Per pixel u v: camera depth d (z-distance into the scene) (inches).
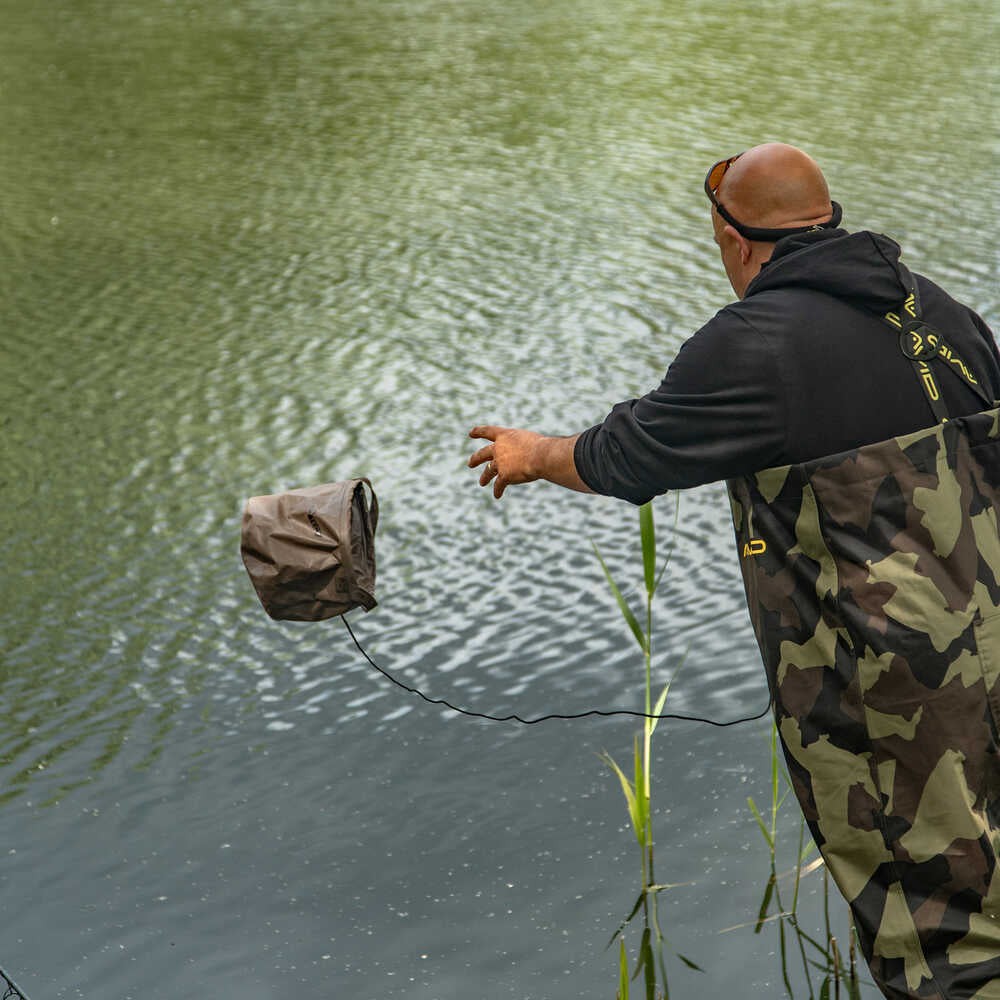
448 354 350.0
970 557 85.4
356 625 215.5
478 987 130.1
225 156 568.1
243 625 217.5
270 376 340.2
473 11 888.3
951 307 89.6
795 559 87.0
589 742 175.6
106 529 256.8
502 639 208.2
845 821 87.0
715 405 86.2
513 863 150.5
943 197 456.1
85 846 158.9
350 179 529.7
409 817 161.2
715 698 185.0
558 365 338.6
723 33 783.7
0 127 624.7
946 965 85.0
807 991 125.7
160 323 384.8
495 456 97.2
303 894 147.3
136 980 134.4
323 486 98.7
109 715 191.0
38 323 388.2
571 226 460.1
